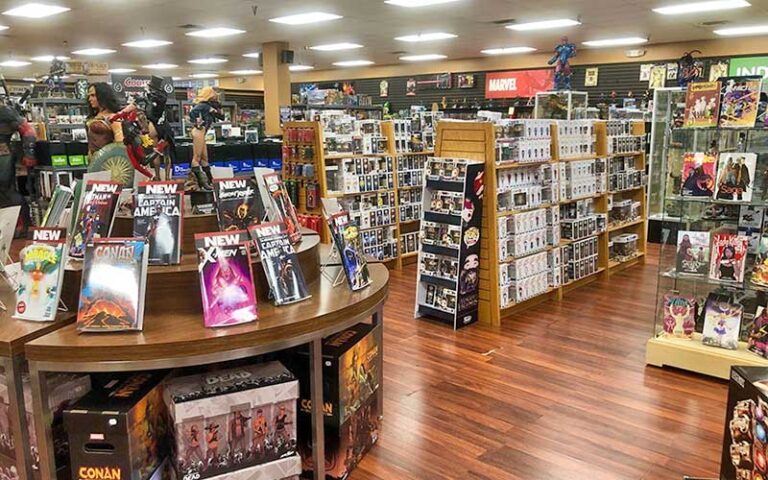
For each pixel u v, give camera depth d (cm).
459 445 293
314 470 244
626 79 1291
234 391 219
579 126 558
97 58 1538
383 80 1788
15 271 267
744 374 226
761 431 213
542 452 286
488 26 1006
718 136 377
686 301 385
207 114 400
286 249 246
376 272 297
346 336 271
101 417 203
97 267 211
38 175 675
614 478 265
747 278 366
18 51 1384
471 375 376
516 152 471
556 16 904
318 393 235
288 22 968
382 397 311
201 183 322
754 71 1109
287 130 595
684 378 370
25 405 209
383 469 272
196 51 1377
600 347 425
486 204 459
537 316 496
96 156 340
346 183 589
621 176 633
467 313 469
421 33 1095
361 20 945
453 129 470
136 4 813
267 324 214
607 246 615
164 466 229
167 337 201
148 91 328
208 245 222
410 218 675
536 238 502
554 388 357
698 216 391
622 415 322
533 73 1452
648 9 842
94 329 204
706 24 967
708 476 266
